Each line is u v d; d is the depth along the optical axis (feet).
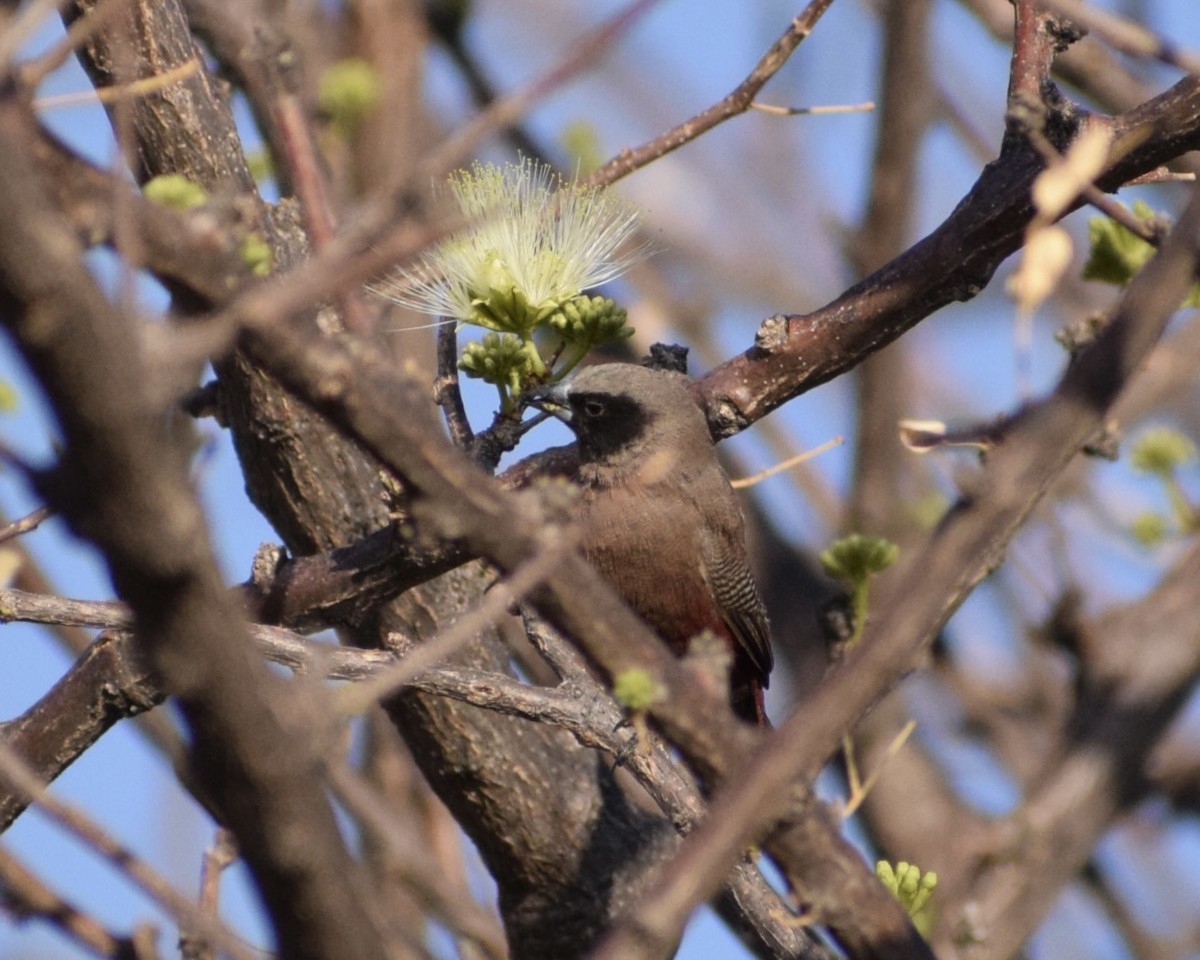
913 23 53.31
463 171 32.91
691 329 58.34
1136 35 19.58
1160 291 17.31
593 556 43.14
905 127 53.72
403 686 29.35
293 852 15.94
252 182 33.14
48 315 13.57
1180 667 48.44
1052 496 50.14
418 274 31.07
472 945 39.32
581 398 42.09
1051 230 21.49
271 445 34.91
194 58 32.89
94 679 30.48
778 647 55.98
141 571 14.74
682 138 35.27
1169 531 47.09
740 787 16.56
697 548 43.04
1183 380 57.62
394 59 46.52
